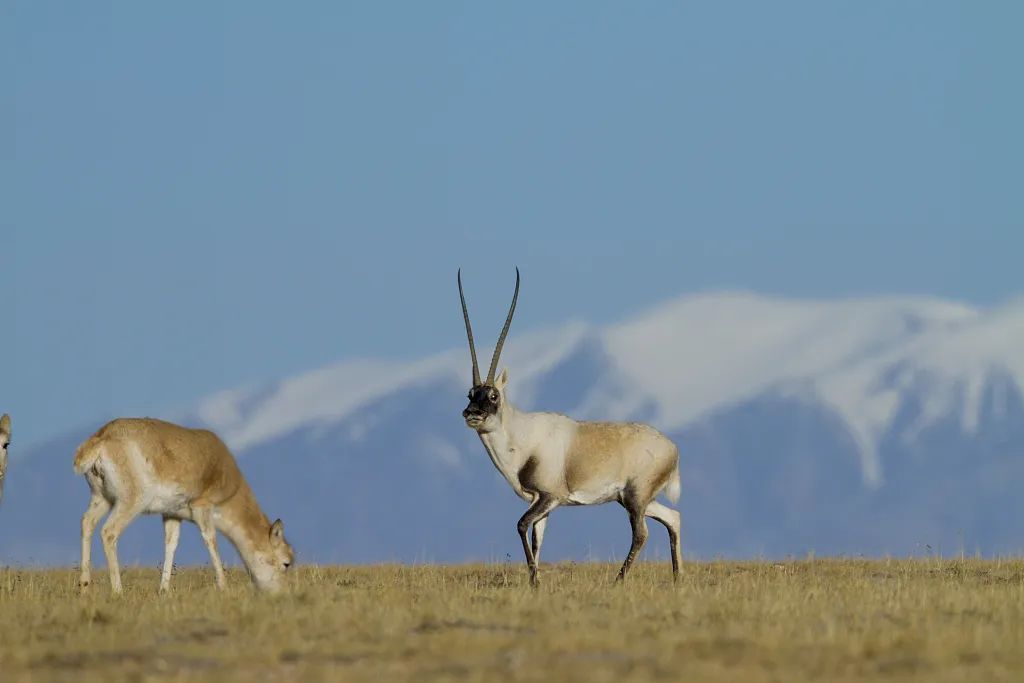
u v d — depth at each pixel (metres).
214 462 82.50
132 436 80.12
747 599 70.94
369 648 57.09
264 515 84.88
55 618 66.25
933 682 50.56
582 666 53.03
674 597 72.81
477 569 100.44
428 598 72.06
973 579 87.81
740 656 55.25
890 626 62.34
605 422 90.94
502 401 88.44
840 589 78.25
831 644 57.19
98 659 55.91
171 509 81.62
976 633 58.22
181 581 92.38
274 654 55.72
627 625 62.19
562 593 75.19
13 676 52.56
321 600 69.94
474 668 52.91
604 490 89.62
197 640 60.16
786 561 103.69
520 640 58.38
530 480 88.94
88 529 80.44
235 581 91.94
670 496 91.31
